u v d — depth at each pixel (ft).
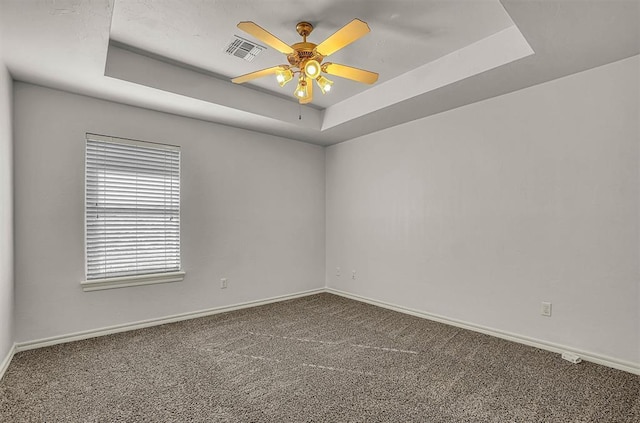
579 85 8.72
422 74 10.11
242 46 8.95
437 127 12.01
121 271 10.92
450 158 11.61
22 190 9.23
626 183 8.02
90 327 10.29
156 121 11.60
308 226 16.17
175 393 7.05
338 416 6.25
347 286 15.67
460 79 9.12
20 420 6.11
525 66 8.37
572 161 8.85
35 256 9.42
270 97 12.46
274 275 14.85
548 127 9.29
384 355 9.01
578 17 6.31
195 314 12.44
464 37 8.54
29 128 9.35
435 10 7.37
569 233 8.89
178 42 8.73
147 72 9.53
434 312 12.10
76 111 10.09
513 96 10.00
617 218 8.14
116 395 6.96
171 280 11.87
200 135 12.66
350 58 9.62
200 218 12.64
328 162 16.79
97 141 10.50
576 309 8.77
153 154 11.62
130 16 7.54
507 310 10.13
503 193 10.23
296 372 8.02
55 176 9.74
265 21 7.79
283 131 14.21
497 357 8.82
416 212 12.71
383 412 6.38
